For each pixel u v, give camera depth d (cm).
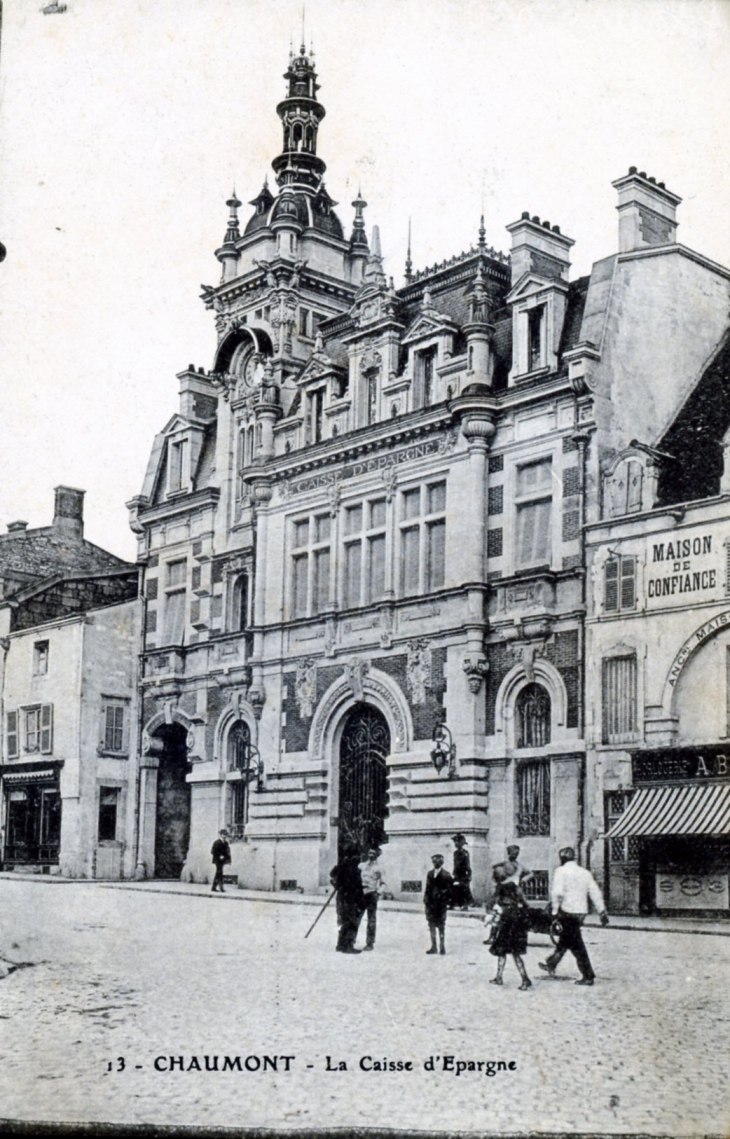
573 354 3195
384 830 3509
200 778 4288
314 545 3906
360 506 3803
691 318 3453
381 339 3806
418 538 3597
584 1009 1636
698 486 3066
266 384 4200
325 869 3700
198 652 4419
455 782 3325
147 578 4741
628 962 2097
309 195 4525
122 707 4612
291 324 4316
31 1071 1335
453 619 3416
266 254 4422
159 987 1811
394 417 3634
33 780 4653
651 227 3422
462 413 3438
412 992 1767
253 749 3997
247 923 2755
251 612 4172
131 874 4528
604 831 2964
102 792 4528
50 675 4678
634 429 3253
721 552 2839
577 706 3095
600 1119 1180
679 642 2884
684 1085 1282
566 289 3412
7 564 4953
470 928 2681
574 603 3138
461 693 3362
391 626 3600
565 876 1862
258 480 4084
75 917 2845
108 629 4628
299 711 3862
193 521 4575
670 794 2825
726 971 1989
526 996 1734
